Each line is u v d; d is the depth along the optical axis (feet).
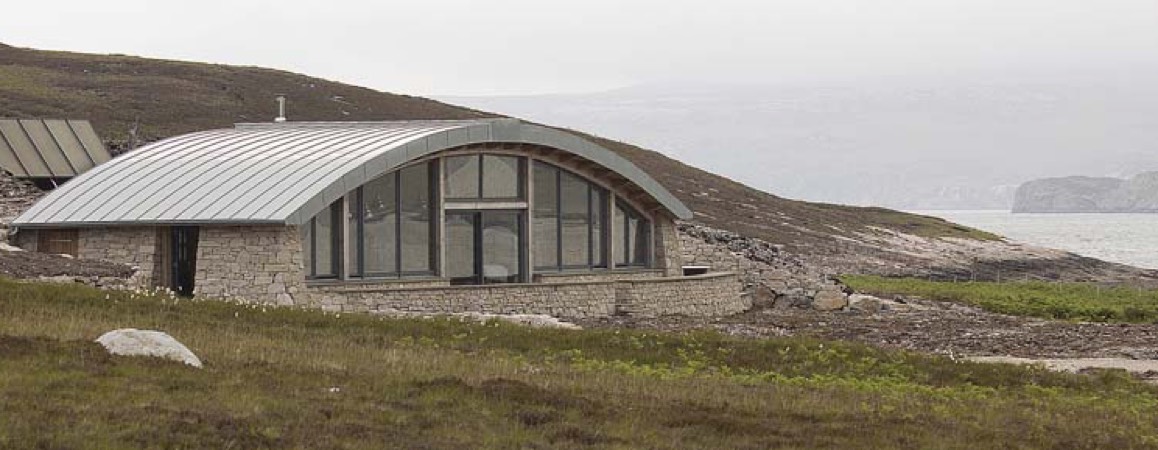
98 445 59.06
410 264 163.73
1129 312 193.98
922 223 506.07
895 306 195.11
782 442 74.08
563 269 180.55
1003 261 419.13
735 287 194.49
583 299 171.32
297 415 69.21
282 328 111.96
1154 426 90.38
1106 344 145.48
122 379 74.08
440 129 164.14
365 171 153.58
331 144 165.07
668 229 193.77
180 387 73.61
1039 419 89.40
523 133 170.60
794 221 409.90
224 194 155.22
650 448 69.51
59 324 98.48
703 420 77.92
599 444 69.36
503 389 81.66
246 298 148.97
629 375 98.68
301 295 148.66
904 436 77.92
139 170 171.83
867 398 94.43
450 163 168.04
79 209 164.66
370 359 94.79
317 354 94.84
